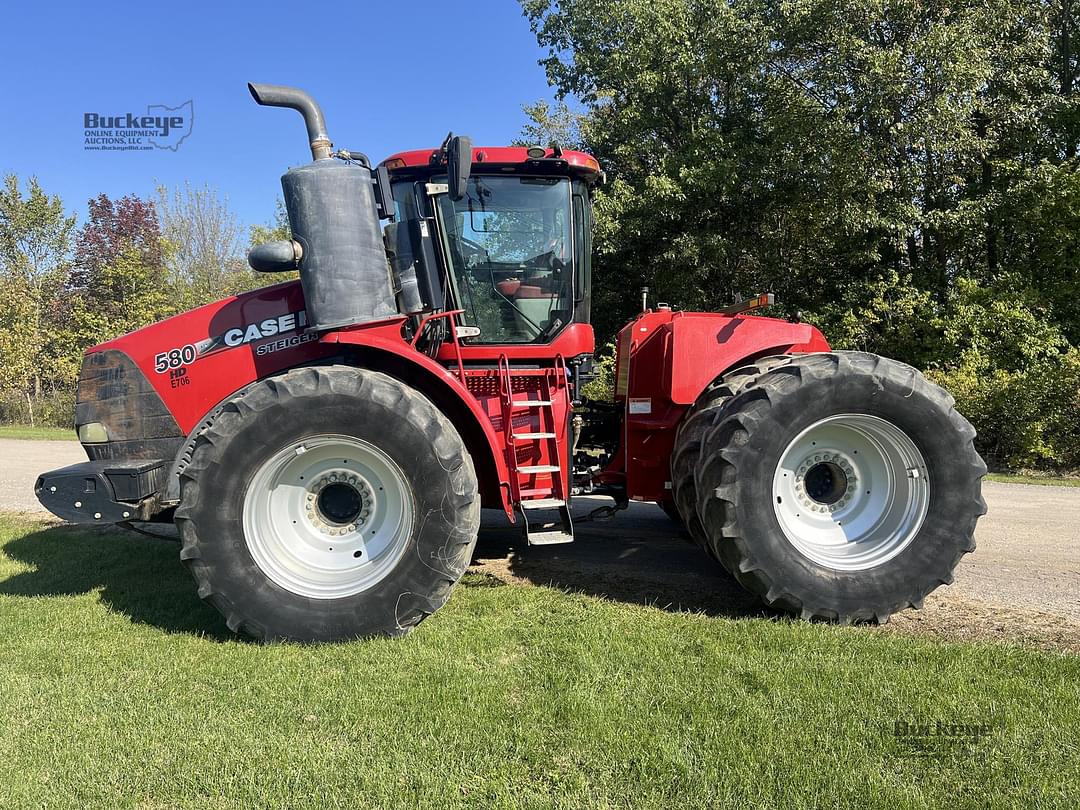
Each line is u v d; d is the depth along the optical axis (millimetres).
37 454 11172
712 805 2057
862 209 12766
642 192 15141
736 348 4078
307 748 2383
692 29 15070
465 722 2520
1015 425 9797
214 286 26703
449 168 3557
